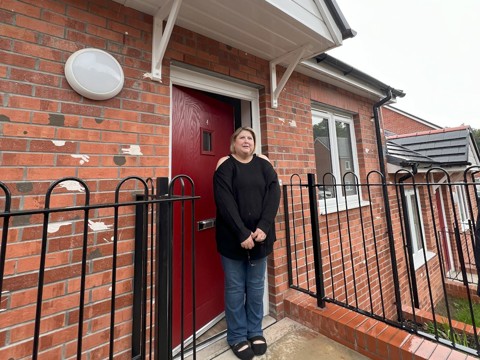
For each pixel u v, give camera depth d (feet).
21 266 3.92
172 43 6.01
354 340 5.73
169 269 3.84
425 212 16.16
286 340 6.16
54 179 4.31
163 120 5.68
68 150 4.48
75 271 4.41
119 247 4.89
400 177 13.94
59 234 4.30
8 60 4.06
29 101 4.18
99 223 4.70
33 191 4.11
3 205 3.88
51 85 4.39
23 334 3.88
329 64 9.23
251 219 5.29
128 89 5.24
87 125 4.70
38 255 4.08
